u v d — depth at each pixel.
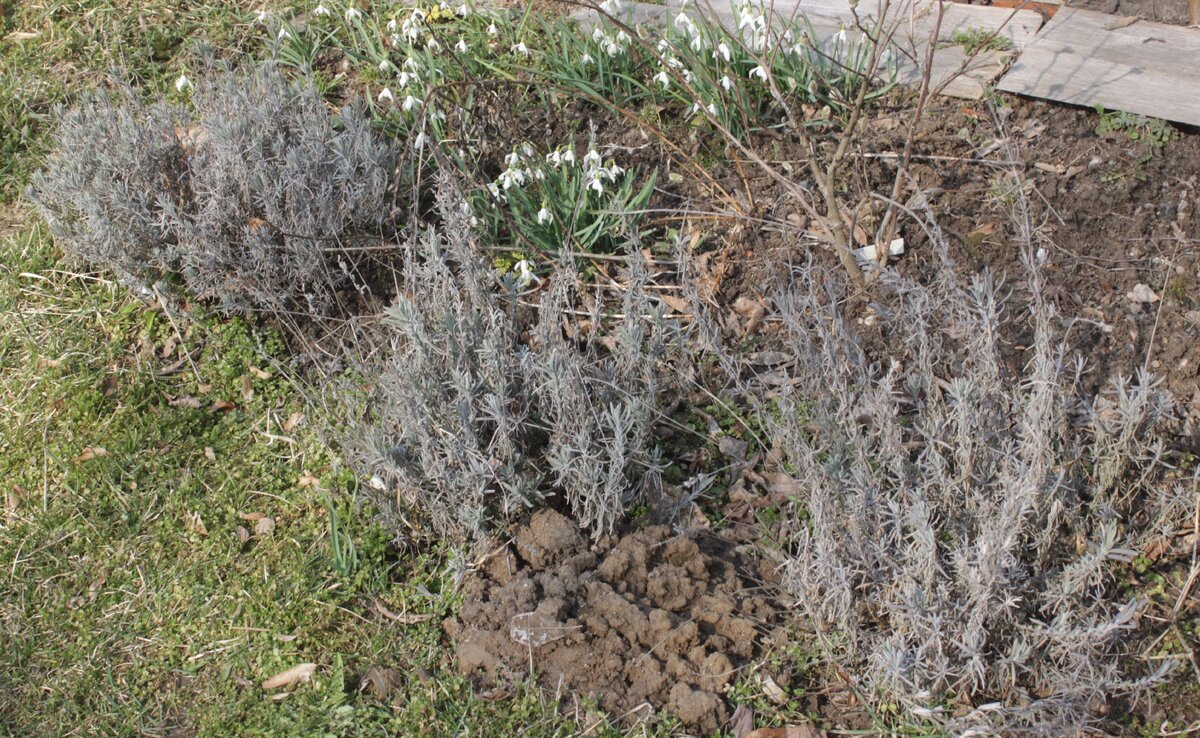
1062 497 2.19
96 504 2.52
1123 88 2.81
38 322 2.77
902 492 2.23
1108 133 2.76
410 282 2.62
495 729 2.21
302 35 3.16
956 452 2.25
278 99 2.78
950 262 2.29
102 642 2.37
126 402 2.64
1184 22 2.96
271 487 2.52
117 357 2.70
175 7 3.27
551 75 2.93
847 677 2.23
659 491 2.43
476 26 3.09
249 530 2.47
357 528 2.43
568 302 2.60
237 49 3.16
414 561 2.41
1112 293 2.56
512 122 2.86
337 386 2.62
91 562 2.46
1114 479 2.27
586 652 2.26
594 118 2.93
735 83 2.79
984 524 2.14
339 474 2.49
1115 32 2.95
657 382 2.52
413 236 2.54
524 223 2.72
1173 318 2.52
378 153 2.73
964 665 2.18
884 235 2.63
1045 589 2.21
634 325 2.41
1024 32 2.97
